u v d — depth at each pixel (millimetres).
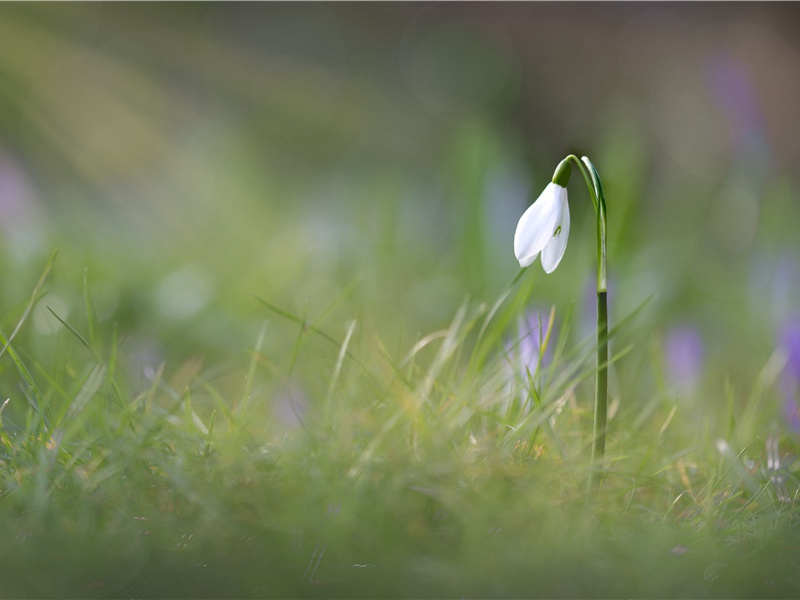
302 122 2631
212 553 893
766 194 1352
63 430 947
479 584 883
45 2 2588
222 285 1358
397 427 953
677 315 1266
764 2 2477
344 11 2936
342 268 1407
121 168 2268
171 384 1070
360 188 1896
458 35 2809
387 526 902
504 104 2602
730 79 1508
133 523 893
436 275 1410
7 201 1211
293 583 884
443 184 1618
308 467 920
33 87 2428
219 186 1926
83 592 879
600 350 908
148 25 2766
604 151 1144
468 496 908
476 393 981
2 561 885
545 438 960
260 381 1087
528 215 911
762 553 896
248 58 2826
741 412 1046
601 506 911
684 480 945
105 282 1255
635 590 883
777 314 1134
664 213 1594
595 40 2627
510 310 1000
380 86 2768
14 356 956
